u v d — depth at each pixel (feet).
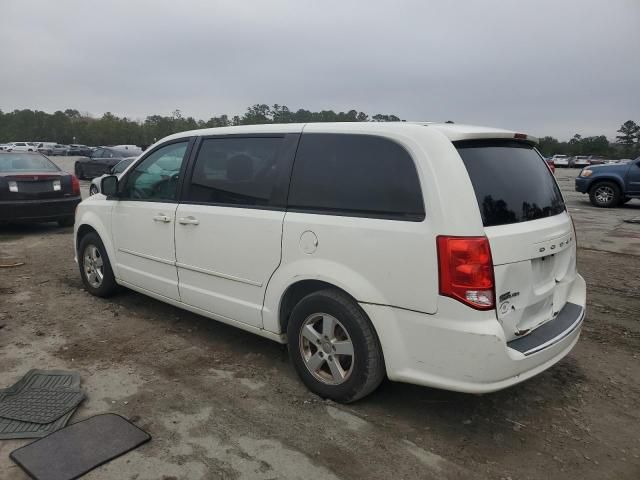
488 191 9.93
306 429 10.41
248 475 9.00
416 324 9.75
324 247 10.90
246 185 12.76
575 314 11.80
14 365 13.04
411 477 9.07
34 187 30.42
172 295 14.99
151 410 10.98
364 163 10.71
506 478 9.14
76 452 9.41
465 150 10.07
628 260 26.05
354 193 10.73
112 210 16.78
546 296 10.88
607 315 17.66
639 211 47.29
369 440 10.10
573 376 13.08
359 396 10.96
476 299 9.21
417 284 9.65
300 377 11.99
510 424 10.83
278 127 12.50
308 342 11.71
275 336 12.41
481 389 9.41
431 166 9.68
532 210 10.77
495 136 10.65
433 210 9.50
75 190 32.50
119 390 11.83
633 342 15.33
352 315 10.57
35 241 29.17
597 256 27.04
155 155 15.58
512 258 9.67
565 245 11.48
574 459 9.73
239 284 12.88
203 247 13.60
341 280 10.61
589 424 10.91
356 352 10.65
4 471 8.91
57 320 16.25
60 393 11.50
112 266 17.22
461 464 9.47
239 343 14.66
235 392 11.85
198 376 12.61
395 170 10.21
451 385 9.60
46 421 10.36
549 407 11.55
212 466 9.21
